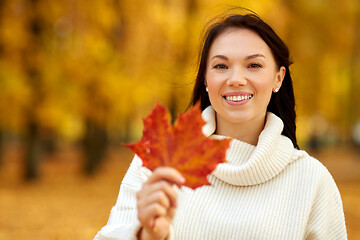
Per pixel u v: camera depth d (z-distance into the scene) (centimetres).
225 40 212
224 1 1013
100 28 1352
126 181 225
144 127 144
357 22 1500
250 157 216
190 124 142
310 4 1408
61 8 1308
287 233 212
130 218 209
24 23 1304
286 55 224
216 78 212
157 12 1262
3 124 1352
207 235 211
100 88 1344
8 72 1253
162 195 141
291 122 250
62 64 1308
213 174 220
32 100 1289
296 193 219
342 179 1670
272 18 1191
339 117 1948
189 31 1199
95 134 1753
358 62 1805
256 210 213
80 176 1733
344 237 234
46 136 1541
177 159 143
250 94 211
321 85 1538
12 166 2147
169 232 150
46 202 1116
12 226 845
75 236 793
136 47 1333
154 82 1231
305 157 228
